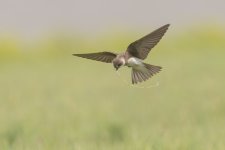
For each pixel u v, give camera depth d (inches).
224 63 1162.6
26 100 740.7
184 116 620.4
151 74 249.9
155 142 434.3
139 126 592.1
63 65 1396.4
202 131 501.0
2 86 981.8
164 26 251.1
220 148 432.5
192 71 1055.6
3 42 1656.0
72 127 561.9
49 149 457.7
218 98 711.7
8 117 596.1
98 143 491.5
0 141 502.6
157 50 1560.0
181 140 445.7
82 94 837.2
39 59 1585.9
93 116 625.3
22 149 458.0
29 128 538.0
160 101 743.7
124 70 1102.4
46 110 642.2
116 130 545.3
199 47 1574.8
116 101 746.8
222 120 590.9
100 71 1191.6
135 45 252.1
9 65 1504.7
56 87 943.0
